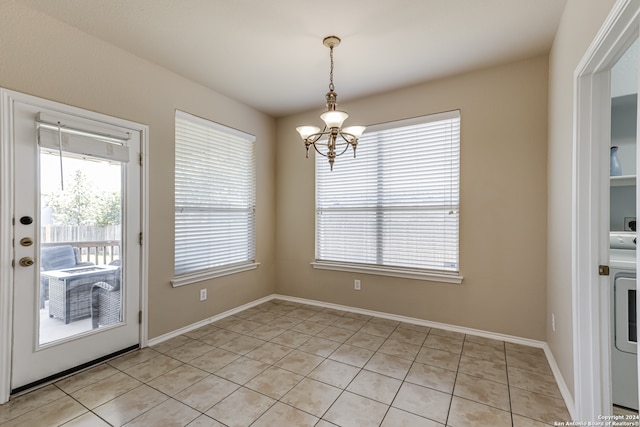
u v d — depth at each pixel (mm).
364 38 2352
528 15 2074
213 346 2701
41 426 1679
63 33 2148
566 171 1939
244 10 2031
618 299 1852
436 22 2158
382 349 2635
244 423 1713
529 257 2682
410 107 3217
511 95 2736
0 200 1878
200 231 3232
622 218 2367
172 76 2891
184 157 3059
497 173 2799
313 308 3777
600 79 1629
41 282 2074
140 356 2502
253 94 3424
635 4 1084
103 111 2371
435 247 3152
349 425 1702
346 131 2287
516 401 1906
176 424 1704
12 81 1921
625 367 1836
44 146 2051
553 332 2322
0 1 1878
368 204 3547
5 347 1896
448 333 2973
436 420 1737
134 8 2002
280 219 4180
